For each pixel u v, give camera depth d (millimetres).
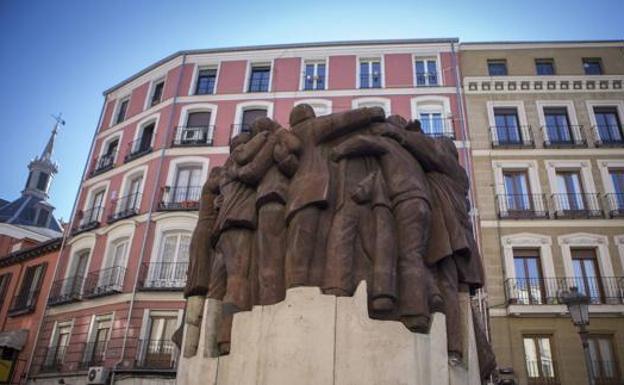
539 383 16219
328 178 3650
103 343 18297
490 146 20047
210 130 21844
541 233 18328
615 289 17453
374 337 3084
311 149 3887
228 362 3367
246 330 3363
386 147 3836
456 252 3738
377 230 3467
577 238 18188
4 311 22875
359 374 3014
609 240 18203
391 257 3361
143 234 19500
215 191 4484
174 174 20969
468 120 20672
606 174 19547
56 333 20094
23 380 19766
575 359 16281
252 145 4035
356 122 3953
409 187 3621
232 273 3678
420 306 3230
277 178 3791
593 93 21234
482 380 3803
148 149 22031
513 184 19703
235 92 22781
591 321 16766
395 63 22484
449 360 3299
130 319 17688
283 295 3445
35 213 41281
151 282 18359
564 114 21125
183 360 3865
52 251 22922
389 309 3213
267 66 23641
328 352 3082
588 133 20562
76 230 22266
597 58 22078
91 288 19547
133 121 24188
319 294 3242
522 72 21797
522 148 19969
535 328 16719
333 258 3381
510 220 18547
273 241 3605
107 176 23016
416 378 2994
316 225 3516
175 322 17547
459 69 22062
